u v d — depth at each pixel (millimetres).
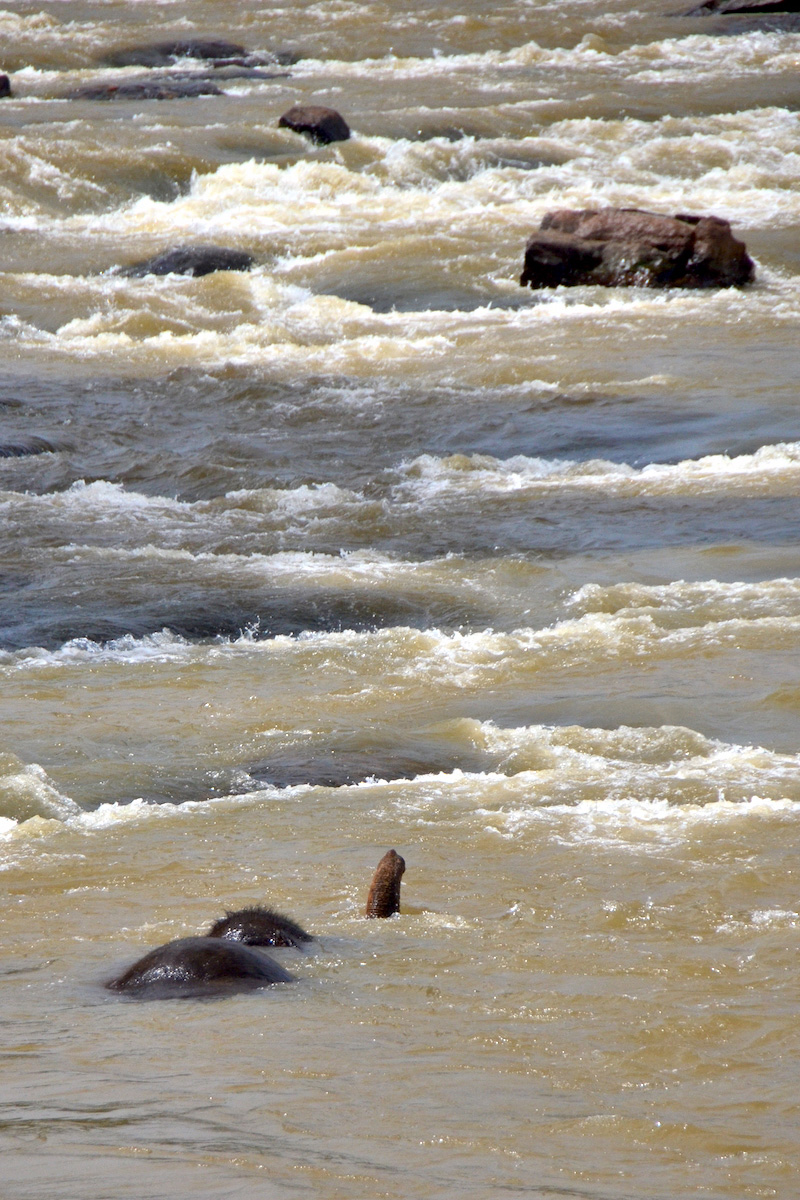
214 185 125188
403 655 42406
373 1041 14578
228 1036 14680
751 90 153250
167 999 16734
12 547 55312
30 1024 15461
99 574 51562
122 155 127750
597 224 103938
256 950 18453
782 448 65312
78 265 108500
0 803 30703
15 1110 11352
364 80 166000
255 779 32656
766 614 44375
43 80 169000
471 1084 12953
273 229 116500
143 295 101125
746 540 53469
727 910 22312
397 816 29172
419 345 89312
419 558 53812
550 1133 11344
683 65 167000
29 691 39719
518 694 38688
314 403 78438
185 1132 10508
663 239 101250
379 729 35719
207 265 107250
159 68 176125
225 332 95000
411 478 65375
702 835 27078
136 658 43000
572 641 42875
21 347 91625
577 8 197625
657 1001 16828
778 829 27375
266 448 70500
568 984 17719
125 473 67062
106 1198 8578
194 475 66125
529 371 82250
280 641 44312
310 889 24094
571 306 97625
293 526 58469
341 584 50000
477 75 166625
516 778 31797
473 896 23484
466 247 110812
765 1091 13133
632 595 46906
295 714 37219
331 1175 9406
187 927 21656
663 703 36906
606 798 30109
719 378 79000
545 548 53938
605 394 77188
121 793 31766
